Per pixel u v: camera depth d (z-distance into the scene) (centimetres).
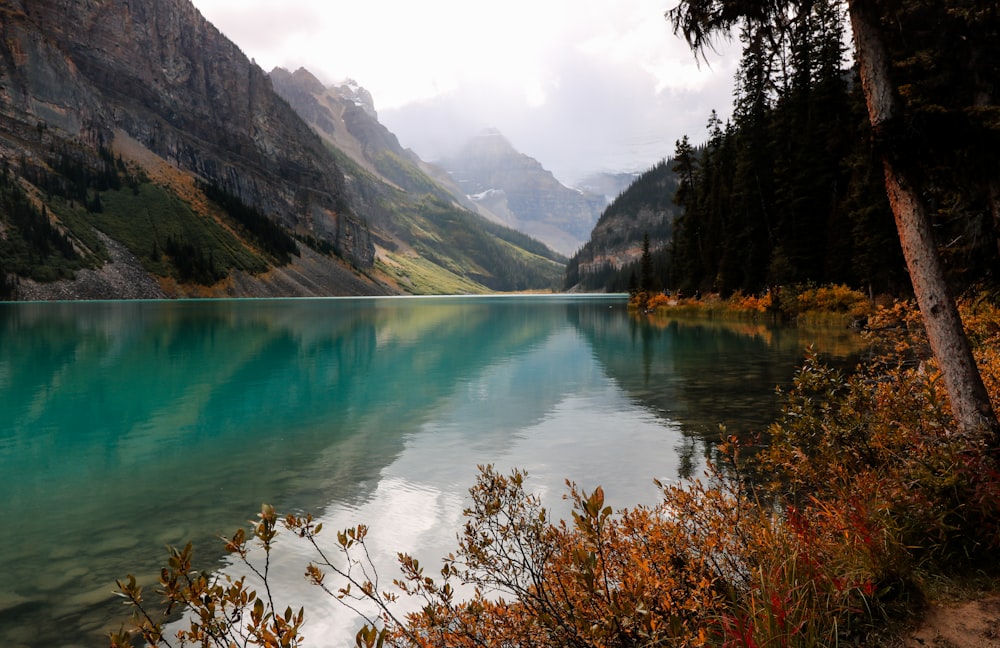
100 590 591
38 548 698
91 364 2552
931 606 360
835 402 664
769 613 314
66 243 14875
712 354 2556
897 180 535
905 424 604
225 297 17800
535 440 1176
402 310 9531
